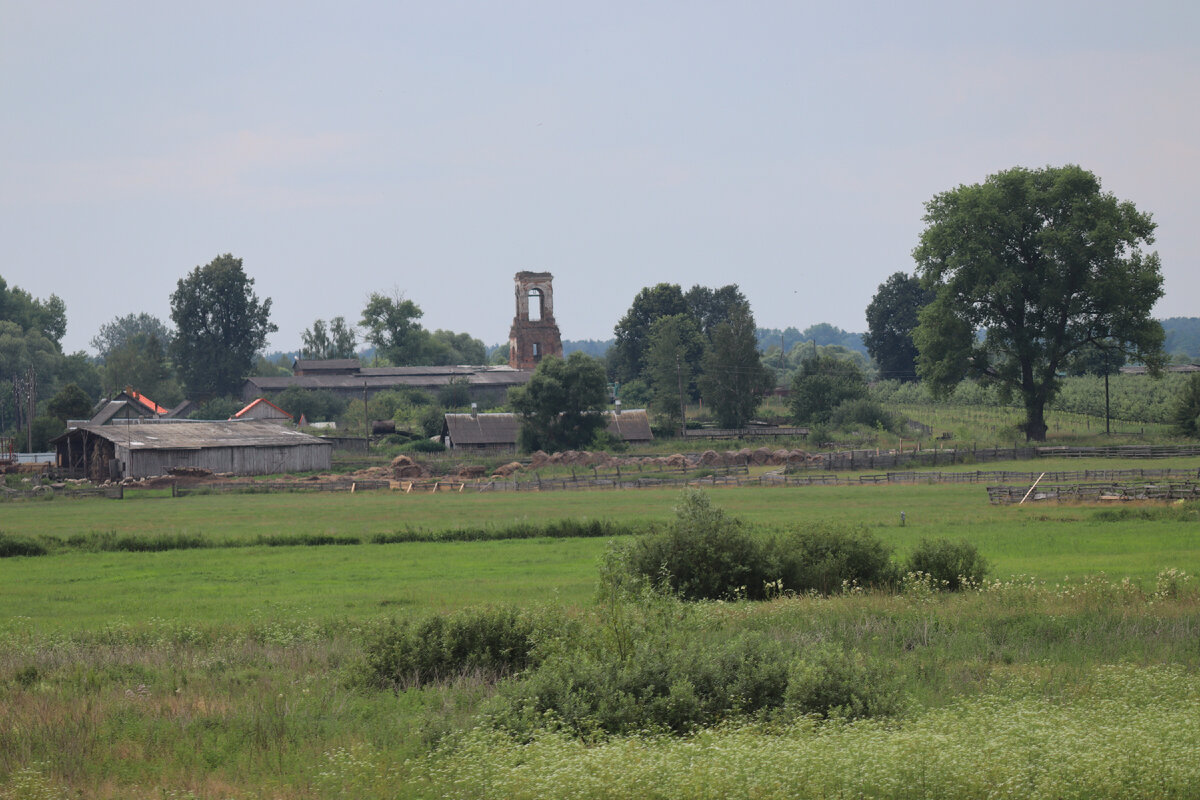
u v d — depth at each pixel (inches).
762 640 2682.1
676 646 2487.7
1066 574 4485.7
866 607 3577.8
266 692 2605.8
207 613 4175.7
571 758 1688.0
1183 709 2028.8
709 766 1604.3
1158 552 5280.5
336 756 1964.8
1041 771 1585.9
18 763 2020.2
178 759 2071.9
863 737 1772.9
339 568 5639.8
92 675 2839.6
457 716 2297.0
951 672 2664.9
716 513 4451.3
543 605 3503.9
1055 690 2417.6
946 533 6309.1
